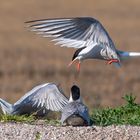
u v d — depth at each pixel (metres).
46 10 45.22
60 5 47.72
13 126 9.79
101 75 24.67
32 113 10.63
